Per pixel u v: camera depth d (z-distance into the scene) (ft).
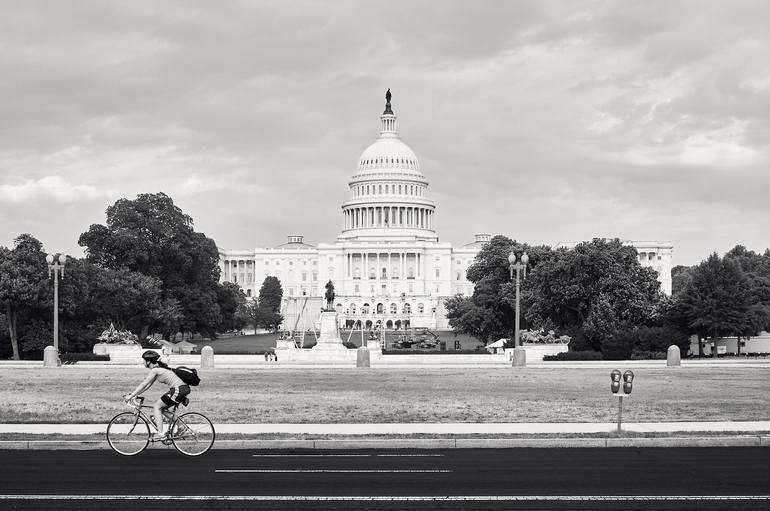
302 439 101.55
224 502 70.64
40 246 330.54
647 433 106.32
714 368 240.73
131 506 69.36
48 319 333.01
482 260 488.02
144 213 432.66
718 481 79.30
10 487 76.43
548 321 380.58
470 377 205.05
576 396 154.51
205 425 95.25
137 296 367.66
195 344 497.05
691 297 358.43
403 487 76.43
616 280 350.23
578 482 78.79
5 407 135.23
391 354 330.13
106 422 117.19
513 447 101.45
